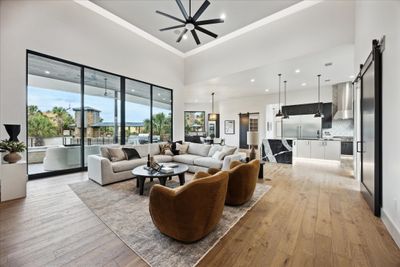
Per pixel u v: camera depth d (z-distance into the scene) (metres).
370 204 2.65
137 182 3.60
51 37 4.14
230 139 10.70
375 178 2.39
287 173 4.84
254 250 1.73
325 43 4.14
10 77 3.62
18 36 3.70
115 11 4.92
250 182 2.71
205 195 1.73
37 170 4.29
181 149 5.62
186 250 1.72
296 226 2.16
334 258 1.62
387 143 2.14
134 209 2.62
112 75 5.45
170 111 7.35
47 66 4.38
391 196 2.03
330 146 6.59
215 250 1.72
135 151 4.68
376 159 2.38
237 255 1.66
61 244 1.80
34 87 4.19
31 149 4.18
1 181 2.81
